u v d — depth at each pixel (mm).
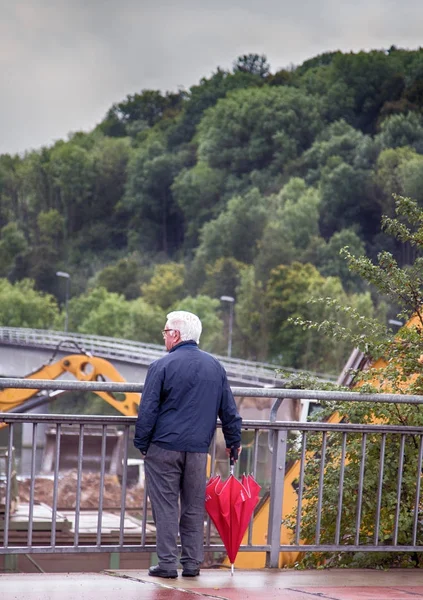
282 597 7688
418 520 10367
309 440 10711
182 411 8328
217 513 8516
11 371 120188
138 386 8578
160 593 7664
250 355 189500
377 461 10320
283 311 185250
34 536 20250
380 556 10398
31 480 8344
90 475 35594
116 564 20516
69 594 7488
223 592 7840
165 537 8375
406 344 10742
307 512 10734
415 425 10320
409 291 10852
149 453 8414
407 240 11141
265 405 47281
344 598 7723
